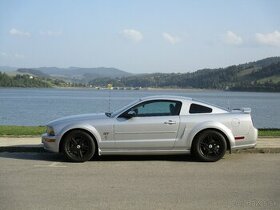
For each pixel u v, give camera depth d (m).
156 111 10.92
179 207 6.68
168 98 11.04
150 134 10.75
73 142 10.70
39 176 8.98
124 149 10.77
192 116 10.88
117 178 8.81
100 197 7.27
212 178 8.83
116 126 10.70
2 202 6.93
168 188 7.94
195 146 10.77
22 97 111.00
